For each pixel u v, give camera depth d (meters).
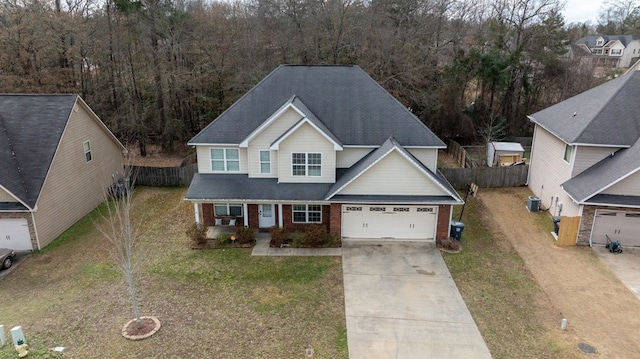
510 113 44.22
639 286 16.56
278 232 19.61
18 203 19.33
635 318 14.64
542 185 25.42
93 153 25.28
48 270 18.12
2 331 13.05
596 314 14.89
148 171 29.02
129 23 33.44
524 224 22.55
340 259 18.69
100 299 15.78
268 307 15.27
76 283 17.00
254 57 38.16
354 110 21.69
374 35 37.19
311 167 20.41
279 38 38.03
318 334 13.82
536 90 44.38
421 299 15.78
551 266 18.16
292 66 23.03
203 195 20.02
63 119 22.25
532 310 15.16
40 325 14.16
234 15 40.12
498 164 33.06
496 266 18.17
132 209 25.03
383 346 13.27
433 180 19.08
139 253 18.20
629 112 21.05
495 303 15.55
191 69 38.12
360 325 14.27
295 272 17.62
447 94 39.09
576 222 19.62
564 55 44.78
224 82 38.31
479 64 38.72
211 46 38.09
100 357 12.65
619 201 18.67
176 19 34.59
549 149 24.62
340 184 19.58
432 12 41.56
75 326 14.13
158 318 14.59
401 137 20.94
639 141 19.70
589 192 19.16
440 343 13.41
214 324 14.29
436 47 40.56
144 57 35.50
